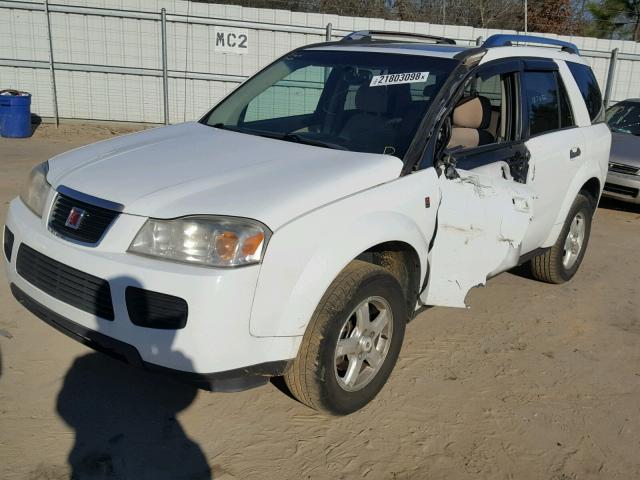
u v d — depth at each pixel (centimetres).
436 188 357
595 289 566
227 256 275
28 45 1305
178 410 339
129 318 281
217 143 377
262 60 1381
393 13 1784
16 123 1159
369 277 319
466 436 335
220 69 1377
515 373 405
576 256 565
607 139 564
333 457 310
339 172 324
